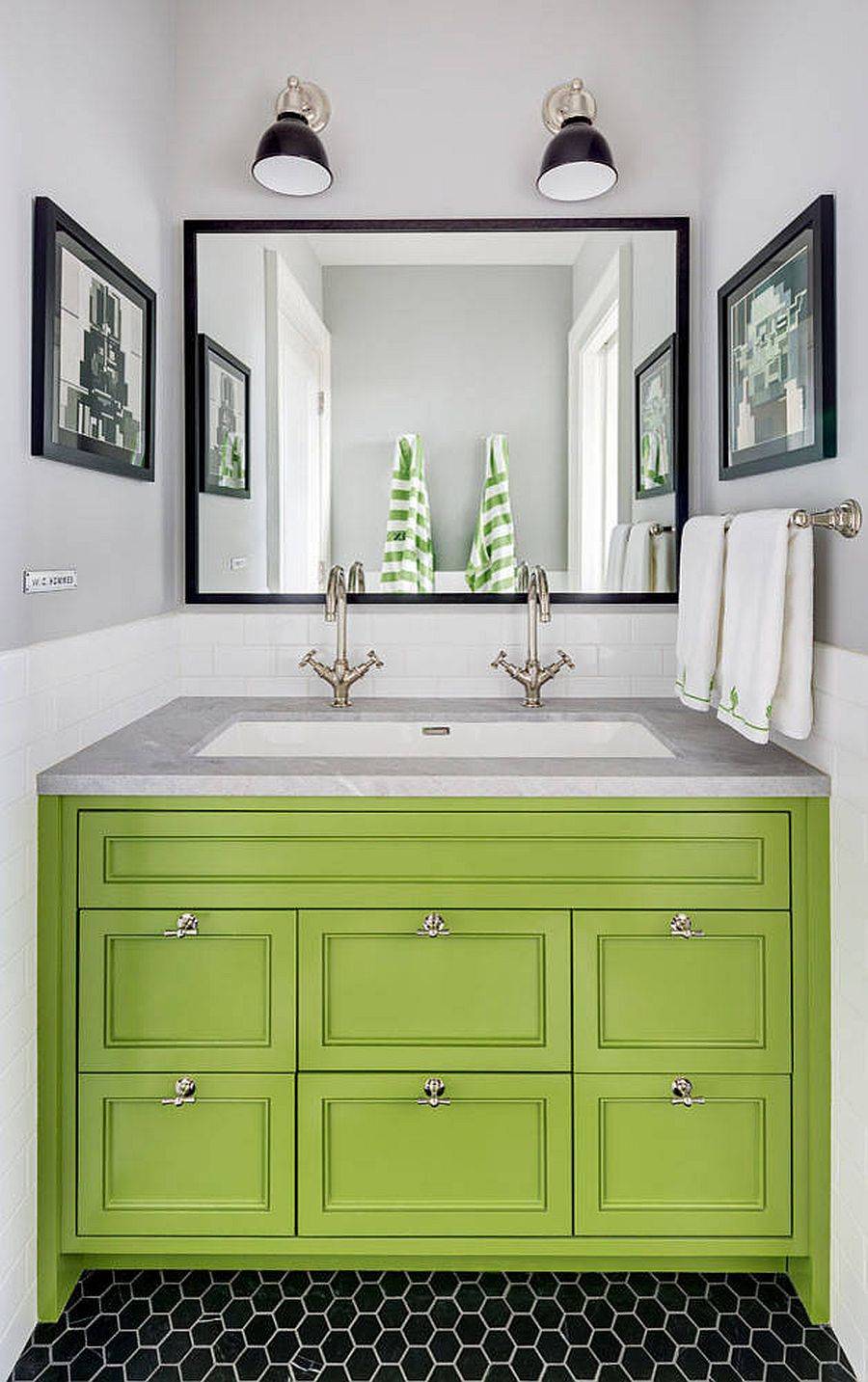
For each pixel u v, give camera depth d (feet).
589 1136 5.24
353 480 7.39
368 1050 5.22
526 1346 5.03
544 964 5.18
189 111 7.25
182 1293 5.41
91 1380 4.80
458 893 5.16
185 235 7.26
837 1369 4.88
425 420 7.36
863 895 4.68
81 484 5.62
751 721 5.18
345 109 7.25
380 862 5.14
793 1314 5.27
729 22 6.55
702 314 7.26
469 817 5.13
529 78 7.25
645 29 7.26
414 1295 5.40
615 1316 5.24
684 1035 5.21
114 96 6.06
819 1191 5.18
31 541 4.97
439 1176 5.26
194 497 7.38
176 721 6.44
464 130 7.26
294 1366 4.90
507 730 6.74
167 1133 5.24
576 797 5.10
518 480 7.38
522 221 7.27
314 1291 5.42
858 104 4.65
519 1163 5.26
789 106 5.52
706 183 7.12
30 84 4.88
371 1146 5.25
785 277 5.51
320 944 5.17
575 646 7.38
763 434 5.92
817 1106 5.16
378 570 7.39
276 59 7.23
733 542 5.58
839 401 4.94
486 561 7.39
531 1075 5.22
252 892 5.16
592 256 7.31
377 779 5.09
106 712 5.98
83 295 5.51
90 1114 5.21
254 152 7.27
